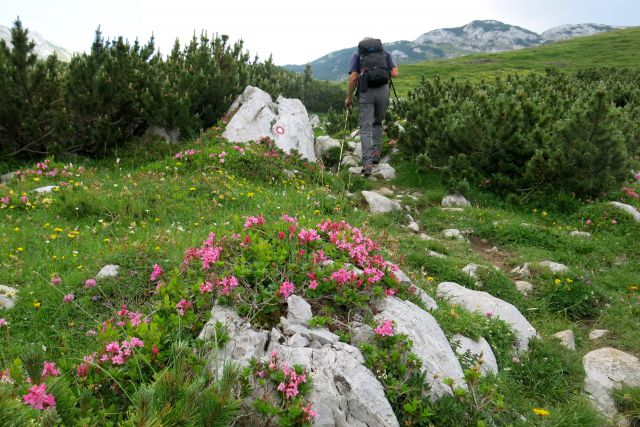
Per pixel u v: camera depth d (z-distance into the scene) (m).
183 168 10.57
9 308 5.07
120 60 12.18
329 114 21.89
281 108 14.42
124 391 3.06
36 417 2.29
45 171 10.24
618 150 10.97
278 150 12.32
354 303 4.24
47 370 3.11
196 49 14.84
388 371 3.71
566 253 8.64
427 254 7.80
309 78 35.59
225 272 4.17
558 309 6.86
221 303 4.05
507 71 69.44
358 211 9.76
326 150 14.52
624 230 9.73
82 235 7.19
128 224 7.72
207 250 4.56
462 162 12.08
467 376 3.75
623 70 33.06
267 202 9.02
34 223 7.52
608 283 7.52
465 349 4.88
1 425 2.08
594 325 6.42
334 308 4.28
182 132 13.09
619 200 11.54
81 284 5.55
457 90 16.75
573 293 7.00
